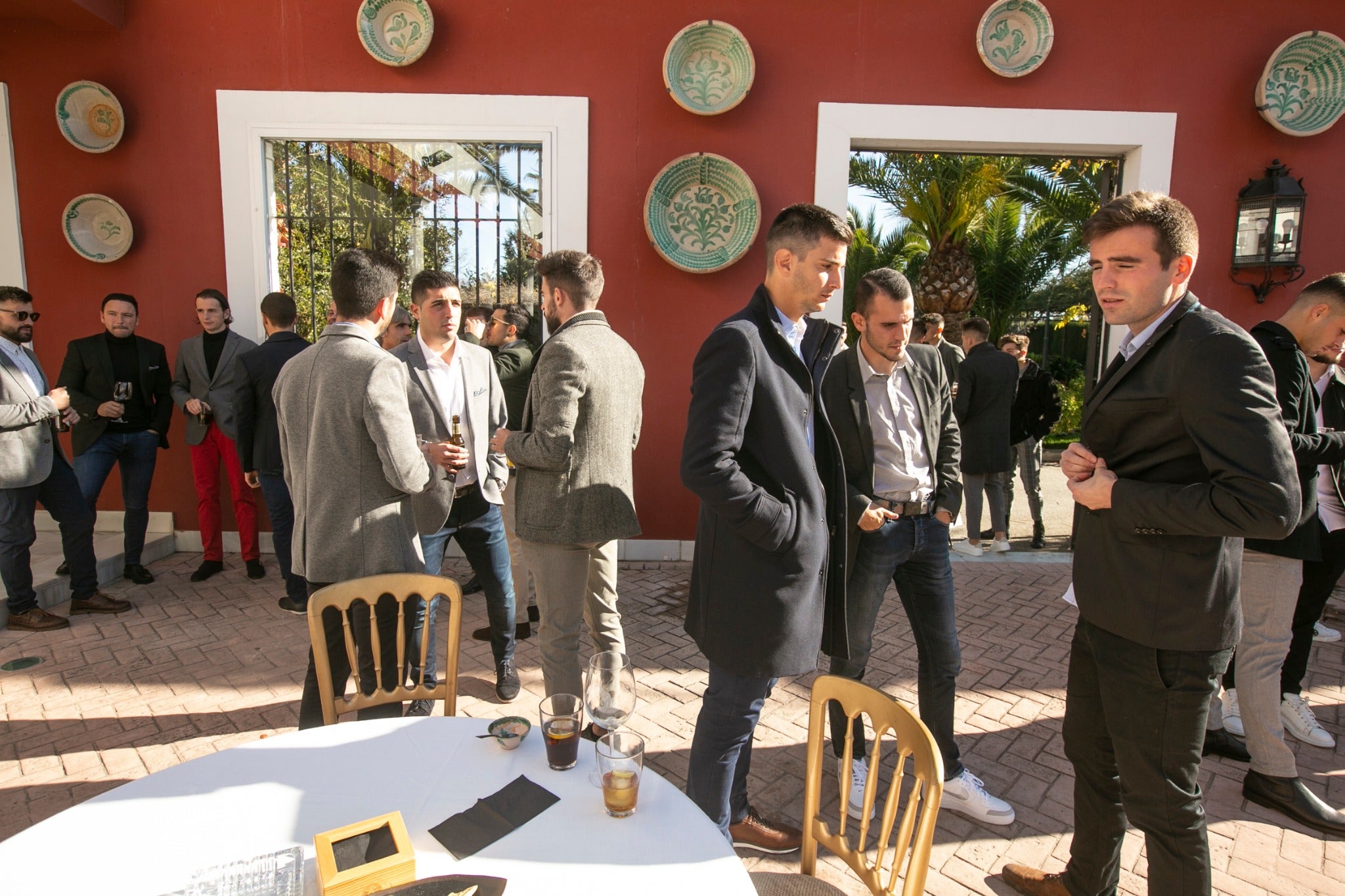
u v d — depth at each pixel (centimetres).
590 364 256
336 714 207
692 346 513
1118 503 164
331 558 239
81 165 502
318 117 494
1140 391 167
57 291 512
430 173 519
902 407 256
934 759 135
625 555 529
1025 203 1330
